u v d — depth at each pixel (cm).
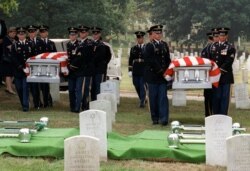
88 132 1561
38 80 2464
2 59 2978
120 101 3089
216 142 1506
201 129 1784
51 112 2520
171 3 9212
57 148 1600
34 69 2466
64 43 3097
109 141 1748
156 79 2192
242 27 8600
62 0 6084
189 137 1695
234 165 1259
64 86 3116
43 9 6125
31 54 2516
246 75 3569
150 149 1589
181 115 2533
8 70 3023
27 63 2462
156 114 2223
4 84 3300
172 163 1555
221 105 2248
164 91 2188
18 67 2509
